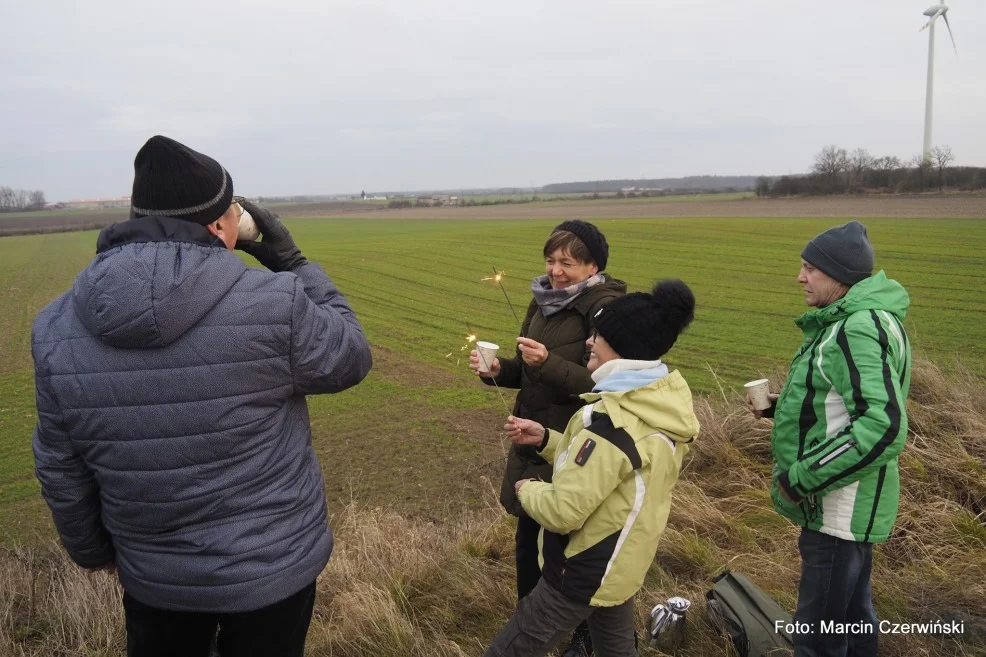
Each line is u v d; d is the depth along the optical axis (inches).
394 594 130.1
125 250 60.2
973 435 182.4
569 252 106.5
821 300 97.9
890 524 90.6
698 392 391.9
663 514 82.7
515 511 110.0
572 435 85.4
